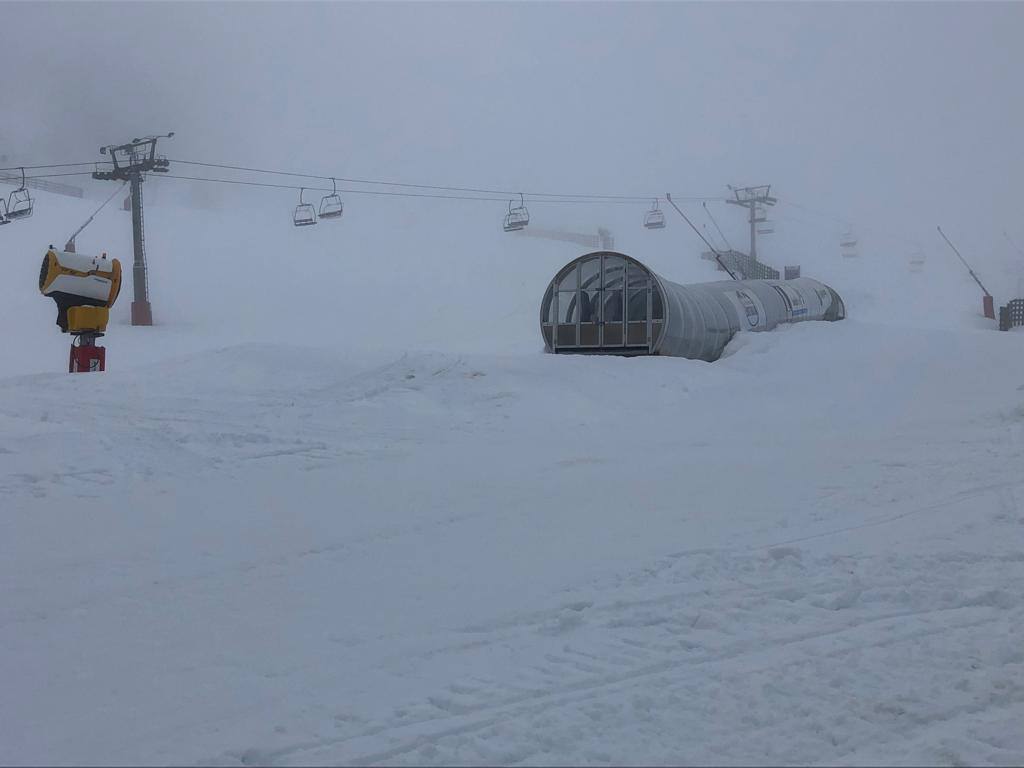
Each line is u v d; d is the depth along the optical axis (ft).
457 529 28.55
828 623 19.95
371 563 24.91
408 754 14.06
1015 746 14.61
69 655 18.44
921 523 28.40
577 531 28.14
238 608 21.26
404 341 119.34
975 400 59.52
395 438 45.44
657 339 72.43
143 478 35.88
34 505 31.48
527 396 55.47
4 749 14.44
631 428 50.52
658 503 31.99
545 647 18.62
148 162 128.67
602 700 15.93
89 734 14.94
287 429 46.06
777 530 27.84
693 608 20.84
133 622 20.36
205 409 50.70
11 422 45.96
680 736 14.73
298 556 25.61
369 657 18.16
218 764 13.80
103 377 59.47
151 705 16.03
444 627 19.86
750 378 67.00
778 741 14.60
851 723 15.28
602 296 74.54
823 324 84.99
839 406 58.54
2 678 17.31
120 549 26.27
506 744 14.34
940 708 15.85
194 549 26.25
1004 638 19.04
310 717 15.44
